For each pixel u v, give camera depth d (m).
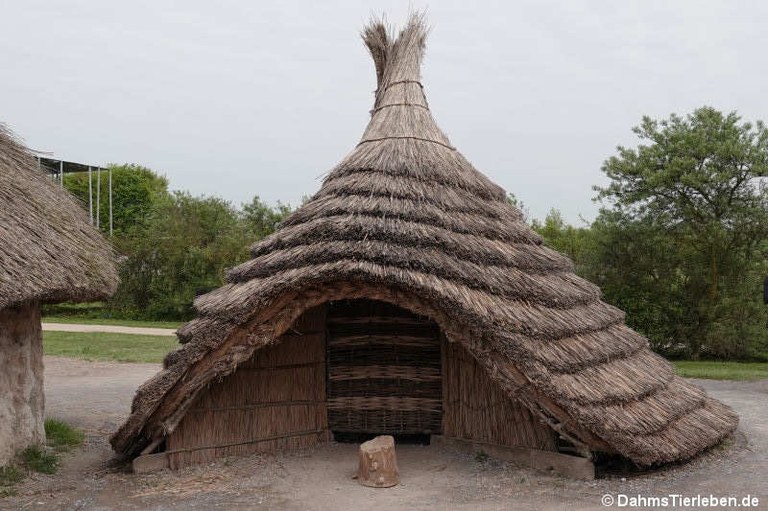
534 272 8.89
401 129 10.25
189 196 37.75
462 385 8.93
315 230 8.26
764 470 7.82
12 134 9.34
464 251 8.24
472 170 10.34
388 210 8.46
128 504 6.86
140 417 7.70
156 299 35.75
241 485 7.48
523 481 7.43
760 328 20.66
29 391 8.23
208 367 7.69
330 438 9.46
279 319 7.80
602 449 7.38
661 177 20.09
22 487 7.38
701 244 20.94
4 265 6.64
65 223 8.42
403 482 7.55
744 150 19.70
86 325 29.70
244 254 35.22
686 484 7.27
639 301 21.69
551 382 7.25
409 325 9.45
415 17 11.95
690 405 8.64
